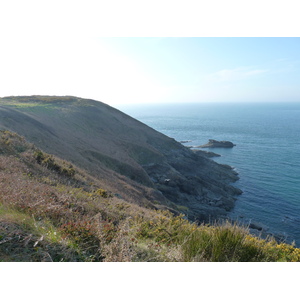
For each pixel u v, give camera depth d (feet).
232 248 16.29
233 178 167.32
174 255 16.20
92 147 126.82
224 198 129.70
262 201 131.95
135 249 16.47
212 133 425.69
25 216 17.48
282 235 95.35
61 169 54.49
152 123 636.07
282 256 19.08
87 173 76.48
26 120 111.24
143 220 28.37
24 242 13.50
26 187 26.14
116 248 15.08
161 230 21.68
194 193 132.67
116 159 120.06
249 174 179.42
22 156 51.29
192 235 17.35
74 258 13.93
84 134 148.05
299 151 261.85
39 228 15.92
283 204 127.65
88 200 32.99
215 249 15.88
